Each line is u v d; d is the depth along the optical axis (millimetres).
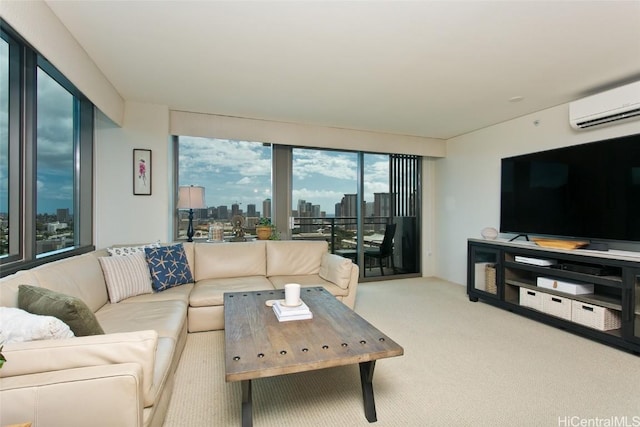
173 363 1796
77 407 987
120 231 3348
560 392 1856
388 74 2703
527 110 3605
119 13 1877
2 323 1104
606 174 2736
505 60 2441
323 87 2982
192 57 2422
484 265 3732
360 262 4895
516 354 2355
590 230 2844
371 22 1957
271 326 1777
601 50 2277
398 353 1490
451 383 1954
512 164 3660
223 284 3010
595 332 2566
